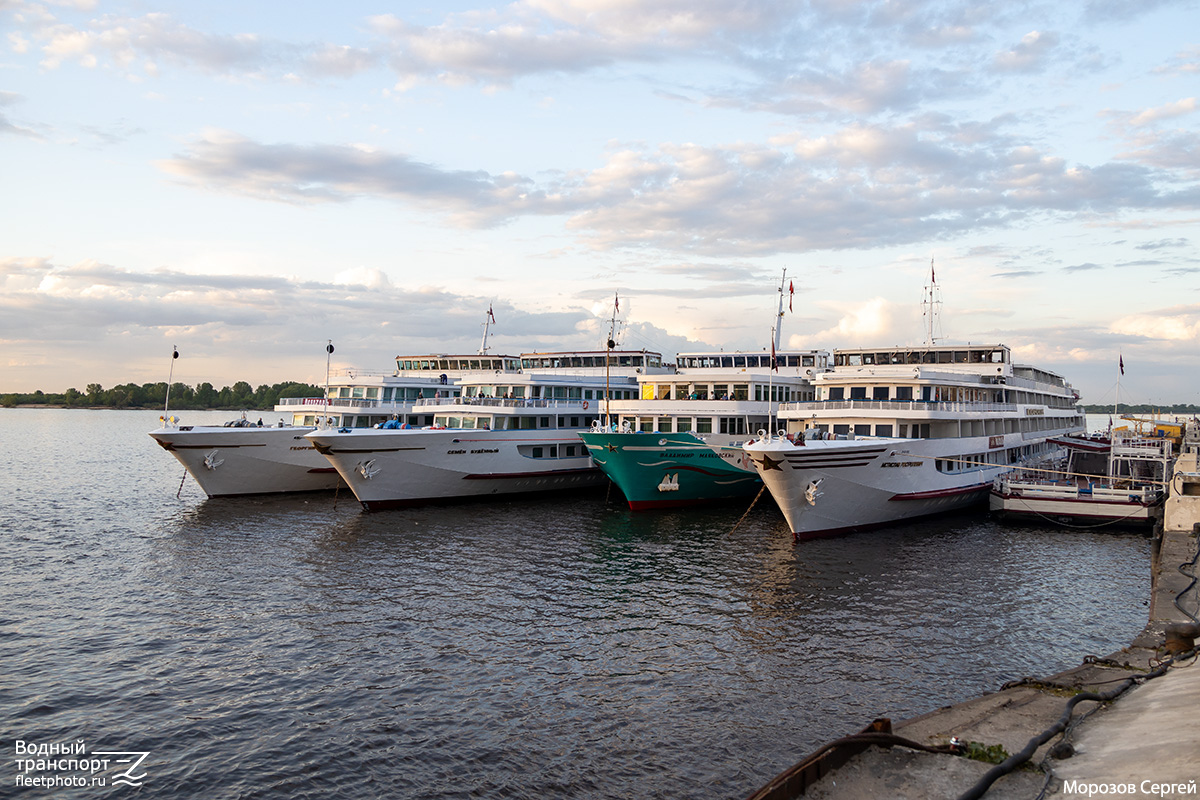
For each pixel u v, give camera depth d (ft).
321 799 61.41
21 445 407.44
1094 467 268.00
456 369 280.10
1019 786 42.45
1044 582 123.13
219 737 71.05
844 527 159.94
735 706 76.69
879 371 198.80
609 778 63.87
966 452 184.14
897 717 74.02
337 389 256.52
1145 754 43.96
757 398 210.18
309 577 123.85
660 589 118.11
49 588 116.16
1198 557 107.34
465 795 61.72
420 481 190.19
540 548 146.92
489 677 84.02
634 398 250.16
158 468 295.28
